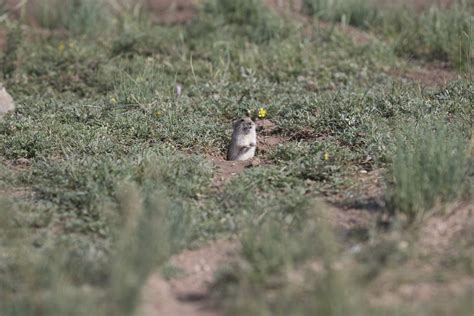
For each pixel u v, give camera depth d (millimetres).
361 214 10664
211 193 11680
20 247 9445
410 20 21312
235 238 10180
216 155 13812
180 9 22750
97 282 8844
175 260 9633
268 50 19297
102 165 11938
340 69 18359
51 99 16312
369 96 15234
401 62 19109
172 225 9875
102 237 10234
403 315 7883
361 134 13570
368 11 22047
